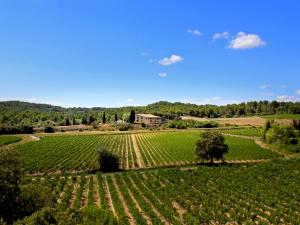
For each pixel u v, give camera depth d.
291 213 43.53
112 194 52.44
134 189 54.88
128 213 44.44
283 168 76.50
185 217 40.66
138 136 148.25
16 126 172.50
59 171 79.12
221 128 170.38
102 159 77.75
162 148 110.38
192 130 165.50
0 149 37.00
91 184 61.72
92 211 38.62
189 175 68.38
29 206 36.62
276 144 111.69
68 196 51.22
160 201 50.00
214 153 83.56
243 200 50.78
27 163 83.75
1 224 30.81
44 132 177.38
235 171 73.06
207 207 46.12
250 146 109.81
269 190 56.16
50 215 34.59
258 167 77.25
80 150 107.88
